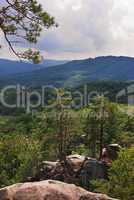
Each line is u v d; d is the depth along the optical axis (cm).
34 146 9762
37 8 2103
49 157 10381
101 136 10238
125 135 10719
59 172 7675
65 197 1505
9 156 9850
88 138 10669
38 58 2180
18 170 9550
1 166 9806
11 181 9231
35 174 8506
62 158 8300
